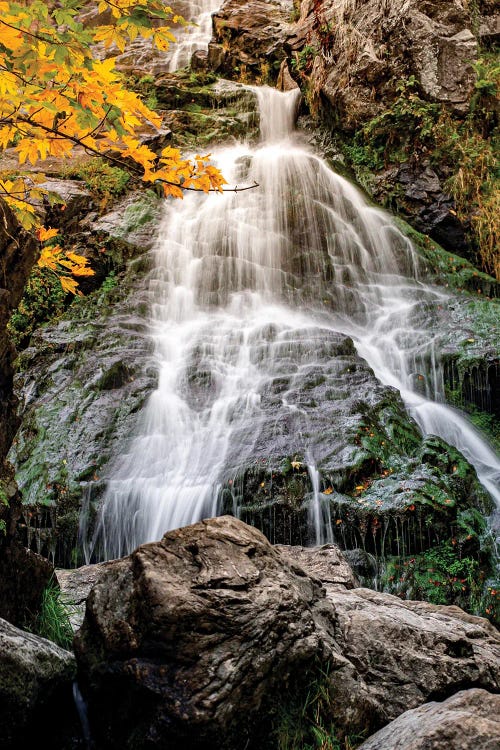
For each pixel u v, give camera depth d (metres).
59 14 2.60
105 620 2.81
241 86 14.26
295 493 6.32
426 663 3.19
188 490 6.50
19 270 3.37
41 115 3.04
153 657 2.69
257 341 8.68
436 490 6.29
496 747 2.36
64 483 6.77
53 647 2.98
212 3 18.02
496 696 2.74
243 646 2.70
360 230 11.18
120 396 7.87
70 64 2.69
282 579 3.02
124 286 9.91
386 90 12.70
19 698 2.66
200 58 15.21
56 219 10.45
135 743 2.62
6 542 3.36
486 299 10.05
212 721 2.54
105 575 2.99
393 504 6.10
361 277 10.62
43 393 8.08
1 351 3.26
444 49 12.38
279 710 2.81
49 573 3.71
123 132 3.09
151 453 7.09
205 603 2.73
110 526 6.54
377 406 7.48
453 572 5.90
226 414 7.49
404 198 11.91
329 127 13.51
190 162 3.21
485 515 6.64
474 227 11.46
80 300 9.70
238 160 12.10
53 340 8.78
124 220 10.73
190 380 8.04
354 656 3.18
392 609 3.65
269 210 11.14
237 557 3.02
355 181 12.41
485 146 12.07
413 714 2.76
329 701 2.88
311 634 2.90
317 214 11.15
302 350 8.42
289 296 10.23
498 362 8.66
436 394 8.78
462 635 3.50
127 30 2.93
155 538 6.39
